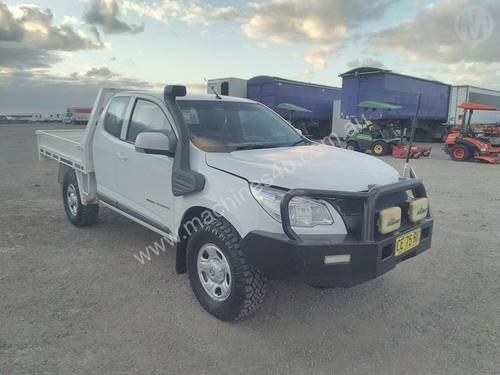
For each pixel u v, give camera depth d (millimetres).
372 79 22375
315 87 29719
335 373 2885
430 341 3281
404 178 3727
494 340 3291
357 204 3189
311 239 2994
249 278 3242
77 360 2947
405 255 3326
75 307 3705
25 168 12109
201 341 3225
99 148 5117
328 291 4129
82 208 5781
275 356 3061
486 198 8602
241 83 27484
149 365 2920
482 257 5086
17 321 3443
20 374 2779
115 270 4535
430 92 26812
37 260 4770
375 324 3529
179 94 4184
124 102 4914
